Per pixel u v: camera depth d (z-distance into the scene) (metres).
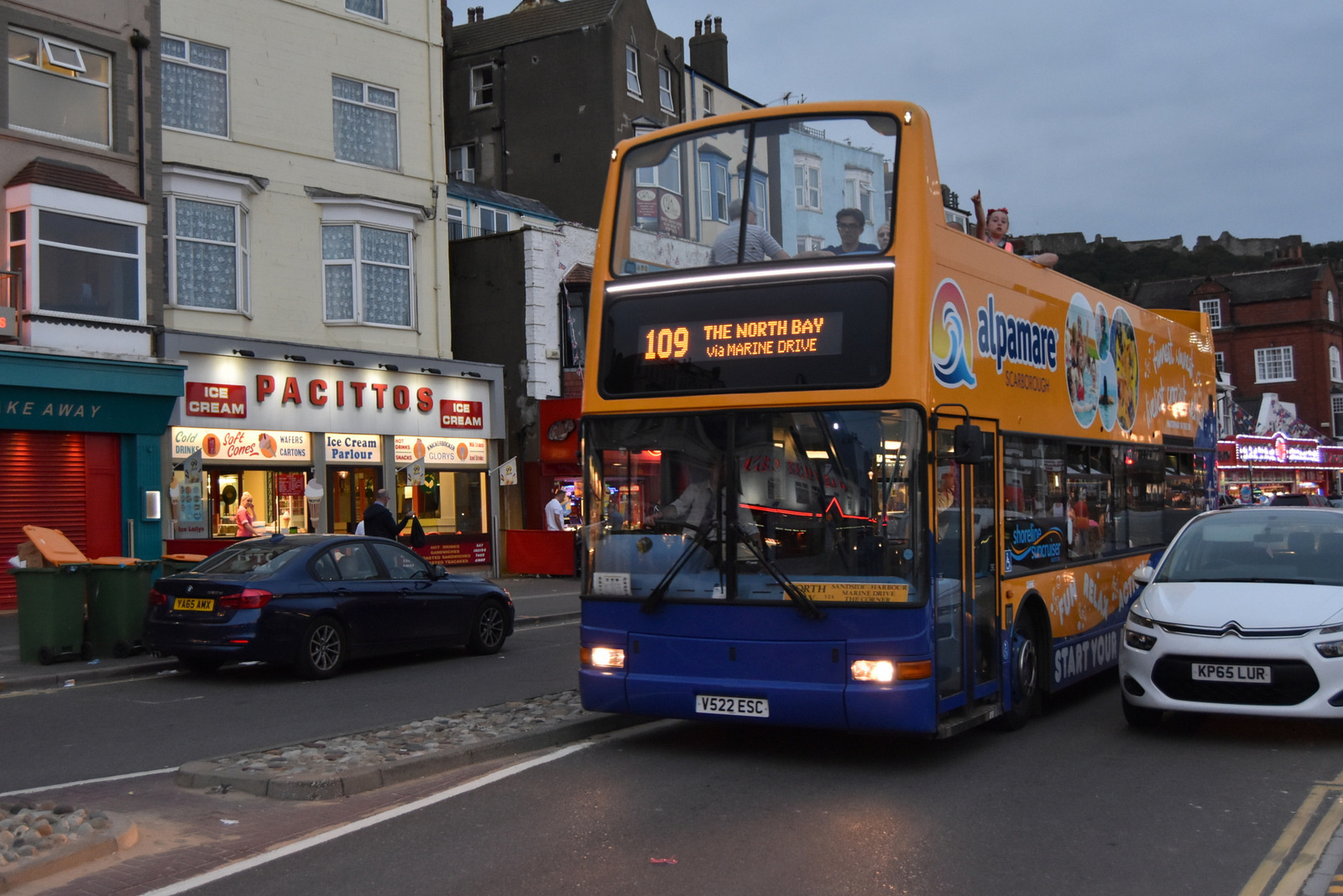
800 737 9.54
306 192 25.25
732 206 8.77
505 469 27.20
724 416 8.47
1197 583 9.76
